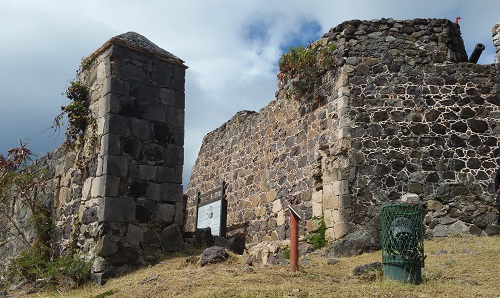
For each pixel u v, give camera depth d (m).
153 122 10.56
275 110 16.05
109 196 9.70
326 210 12.35
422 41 13.00
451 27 13.26
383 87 12.66
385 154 12.20
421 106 12.52
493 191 11.95
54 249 10.73
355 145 12.28
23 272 10.30
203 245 10.96
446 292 6.51
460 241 10.70
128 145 10.16
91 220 9.86
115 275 9.40
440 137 12.31
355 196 11.97
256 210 16.17
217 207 17.16
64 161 11.12
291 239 8.15
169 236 10.27
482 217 11.68
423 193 11.92
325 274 8.16
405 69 12.77
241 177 17.56
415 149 12.22
